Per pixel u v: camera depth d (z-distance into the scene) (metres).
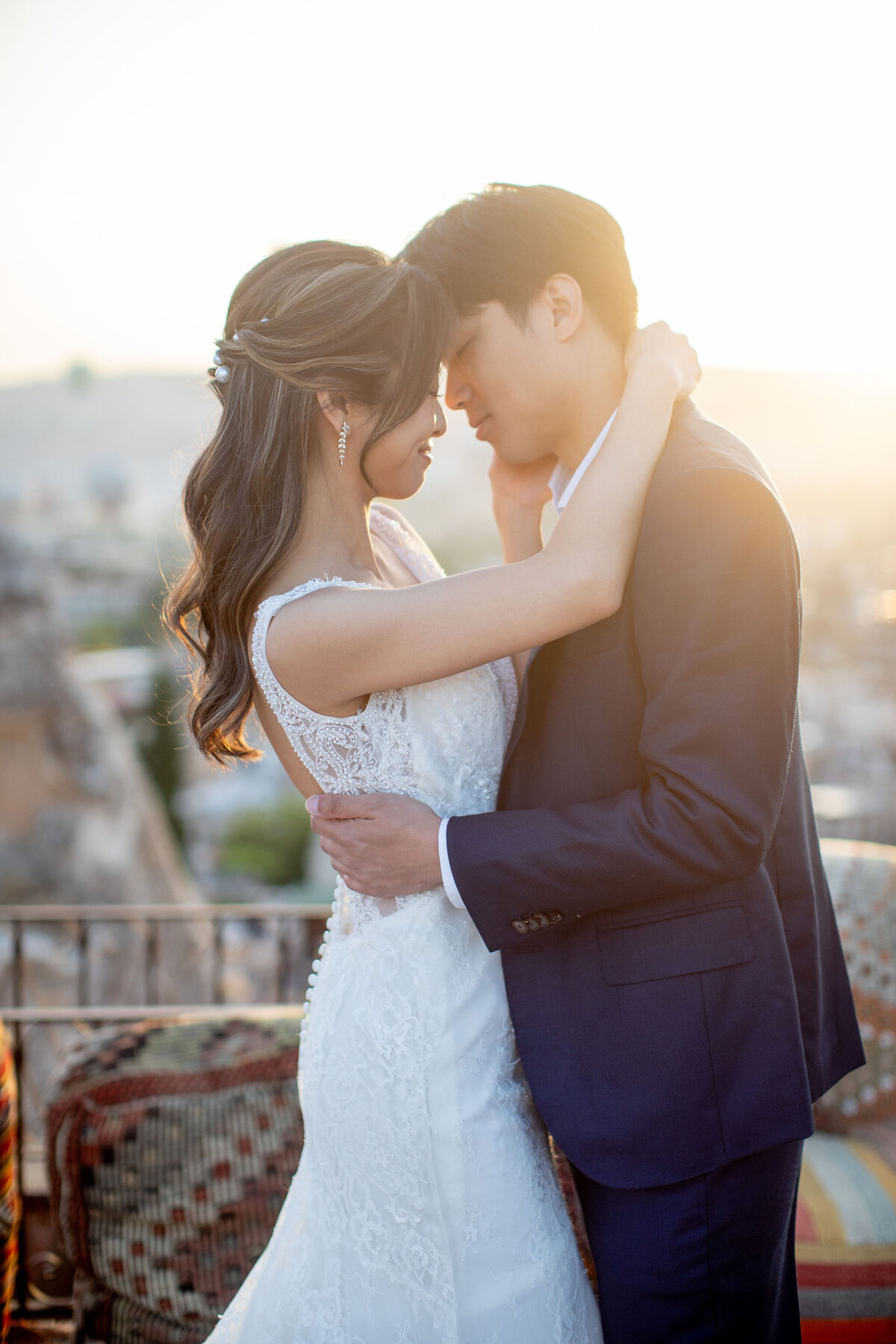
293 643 1.10
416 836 1.11
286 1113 1.74
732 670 1.04
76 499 69.88
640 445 1.12
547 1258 1.14
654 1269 1.11
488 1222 1.13
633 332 1.34
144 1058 1.79
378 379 1.14
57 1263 2.04
